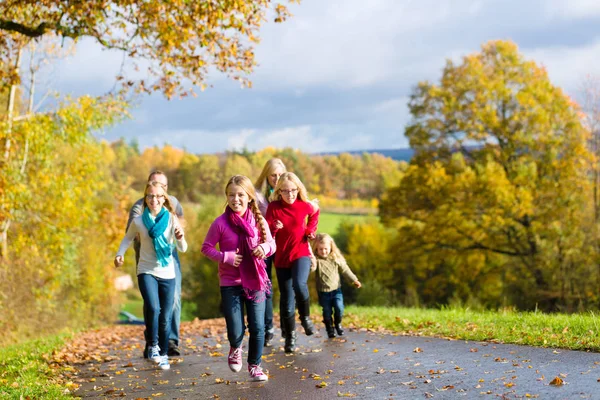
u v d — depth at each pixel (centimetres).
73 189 1897
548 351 615
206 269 4347
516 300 3000
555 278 2780
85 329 1527
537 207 3038
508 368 551
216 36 1287
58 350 917
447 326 856
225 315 591
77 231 2211
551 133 3133
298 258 741
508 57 3353
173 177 10056
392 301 4103
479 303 3259
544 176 3161
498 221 2986
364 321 1023
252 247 582
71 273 2159
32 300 1956
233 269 589
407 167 3562
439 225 3234
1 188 1494
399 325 932
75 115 1698
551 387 470
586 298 2703
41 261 1953
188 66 1300
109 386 625
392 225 3556
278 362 688
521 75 3338
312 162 10200
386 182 7119
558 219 2934
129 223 716
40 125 1678
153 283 700
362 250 4822
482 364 580
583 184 2958
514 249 3172
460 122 3309
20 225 1861
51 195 1839
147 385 617
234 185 585
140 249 706
